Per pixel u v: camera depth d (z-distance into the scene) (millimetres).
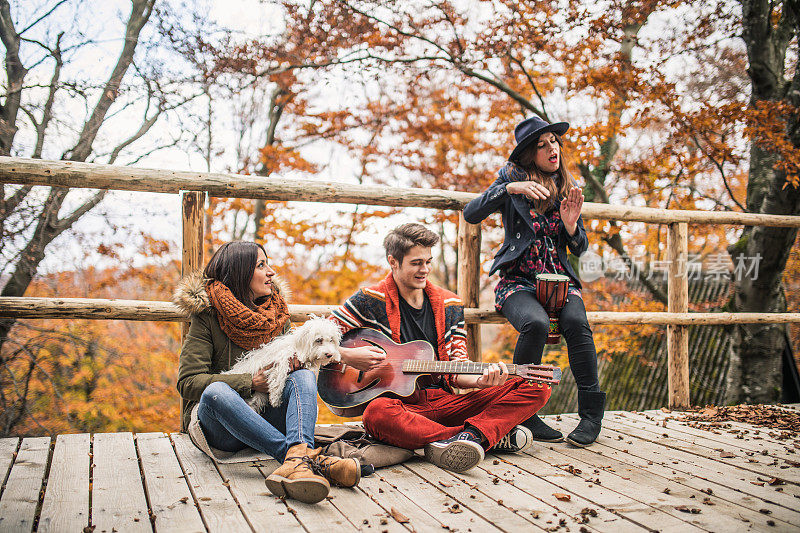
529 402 2820
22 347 5559
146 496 2270
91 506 2172
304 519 2043
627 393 13047
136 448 2902
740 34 7004
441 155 9453
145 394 5988
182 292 2555
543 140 3262
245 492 2303
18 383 5652
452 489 2393
